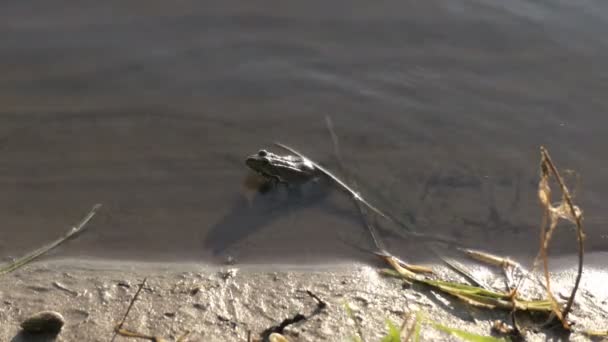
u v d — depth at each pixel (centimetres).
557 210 928
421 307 993
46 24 1664
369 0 1819
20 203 1200
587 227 1203
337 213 1209
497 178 1308
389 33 1719
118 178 1269
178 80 1536
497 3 1819
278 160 1266
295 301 998
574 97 1534
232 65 1584
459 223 1195
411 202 1240
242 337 927
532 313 983
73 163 1297
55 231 1143
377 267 1088
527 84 1572
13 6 1706
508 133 1430
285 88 1530
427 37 1706
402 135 1414
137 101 1469
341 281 1046
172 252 1109
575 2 1819
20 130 1366
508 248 1146
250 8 1762
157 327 939
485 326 959
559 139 1419
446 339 928
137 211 1198
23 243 1112
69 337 912
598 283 1070
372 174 1305
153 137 1374
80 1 1745
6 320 938
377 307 990
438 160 1349
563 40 1714
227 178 1284
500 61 1644
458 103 1508
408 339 873
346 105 1490
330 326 948
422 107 1492
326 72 1577
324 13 1762
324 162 1329
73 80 1513
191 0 1780
